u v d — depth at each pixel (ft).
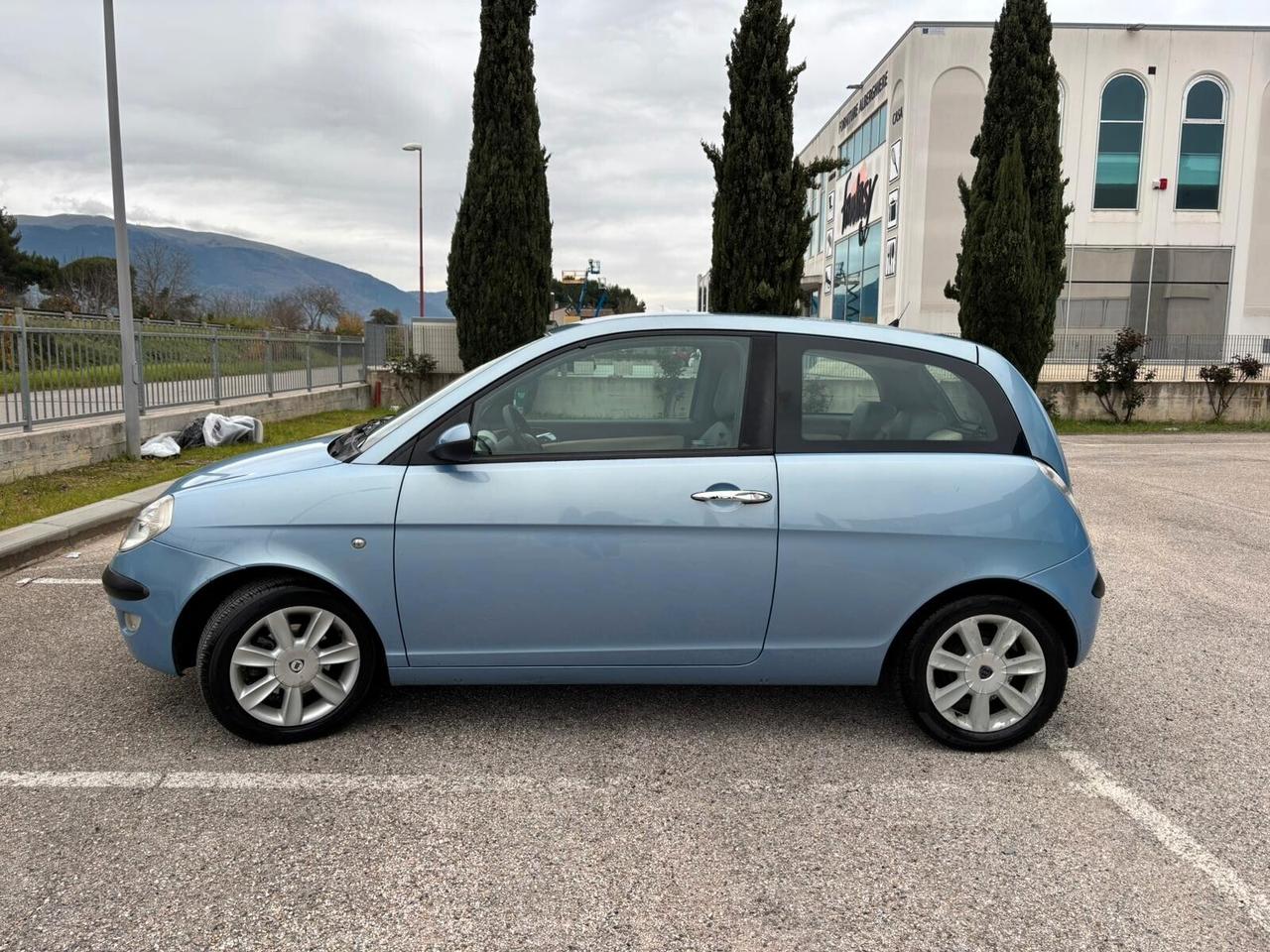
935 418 11.23
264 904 7.95
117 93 32.45
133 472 30.42
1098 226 82.53
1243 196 82.12
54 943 7.37
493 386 11.05
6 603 16.98
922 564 10.87
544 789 10.17
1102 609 17.92
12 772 10.36
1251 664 14.70
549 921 7.79
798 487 10.75
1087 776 10.68
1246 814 9.83
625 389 11.34
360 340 67.56
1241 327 83.82
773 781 10.45
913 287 83.05
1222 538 24.62
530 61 51.60
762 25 40.75
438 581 10.68
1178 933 7.75
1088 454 45.65
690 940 7.57
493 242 52.16
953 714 11.24
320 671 11.04
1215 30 79.87
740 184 41.93
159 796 9.83
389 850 8.87
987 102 52.90
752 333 11.36
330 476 10.75
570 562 10.68
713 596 10.83
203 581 10.54
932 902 8.16
